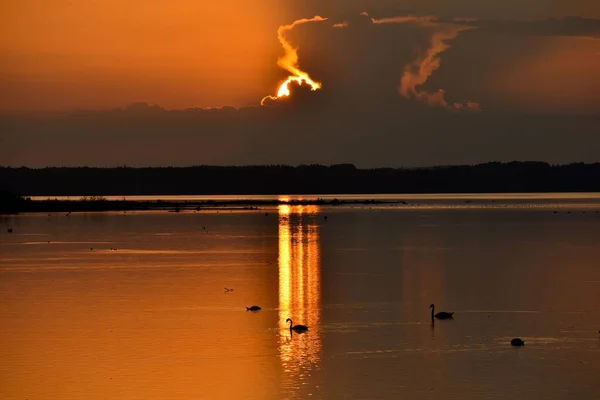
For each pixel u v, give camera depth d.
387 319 135.25
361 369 104.12
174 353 112.00
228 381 99.25
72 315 138.75
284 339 119.94
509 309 144.38
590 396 93.62
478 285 175.75
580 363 106.44
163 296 159.12
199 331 125.19
